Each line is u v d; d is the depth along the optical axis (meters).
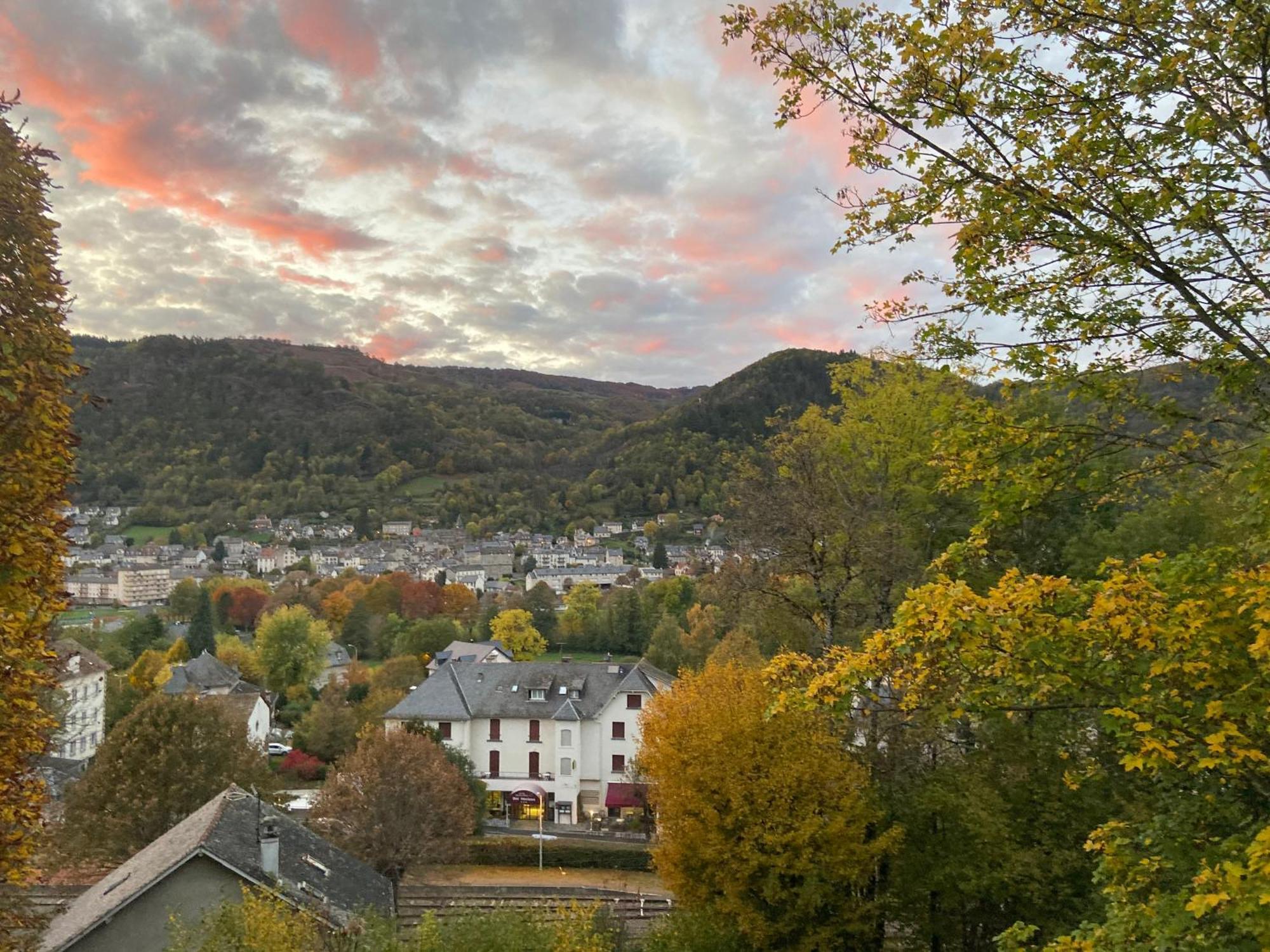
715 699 18.89
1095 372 7.64
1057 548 20.81
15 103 10.90
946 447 8.26
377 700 63.88
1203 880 5.68
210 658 74.88
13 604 10.77
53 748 14.45
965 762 17.03
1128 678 6.89
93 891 23.83
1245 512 7.21
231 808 23.91
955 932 17.03
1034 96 7.19
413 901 28.00
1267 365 6.68
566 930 14.85
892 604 20.55
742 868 16.73
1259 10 6.25
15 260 10.75
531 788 54.69
